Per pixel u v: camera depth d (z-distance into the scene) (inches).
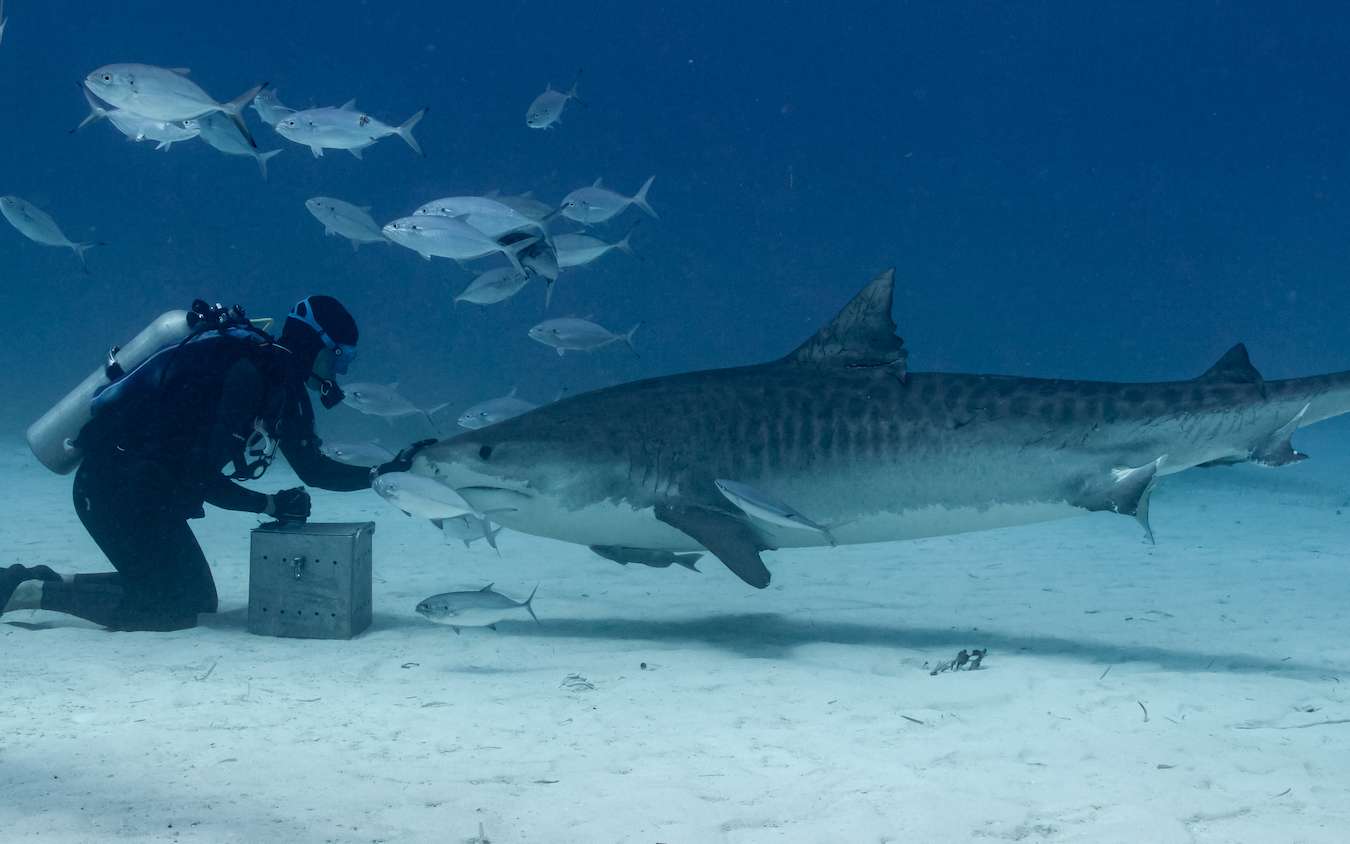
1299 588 325.1
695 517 228.5
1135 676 209.2
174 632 235.1
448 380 2048.5
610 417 237.0
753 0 5477.4
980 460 230.7
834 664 222.1
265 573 234.5
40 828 113.6
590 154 5900.6
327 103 5777.6
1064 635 259.0
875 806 131.6
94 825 115.2
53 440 242.7
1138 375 4953.3
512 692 191.0
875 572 354.3
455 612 205.5
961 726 171.8
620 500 236.5
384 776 139.4
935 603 301.0
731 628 261.9
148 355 240.8
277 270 5590.6
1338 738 166.6
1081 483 228.8
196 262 5679.1
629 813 126.2
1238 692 196.4
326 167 5669.3
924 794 135.6
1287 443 222.7
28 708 168.7
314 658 214.7
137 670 199.0
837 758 152.6
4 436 778.8
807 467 234.1
